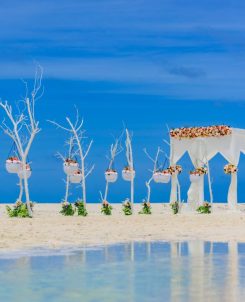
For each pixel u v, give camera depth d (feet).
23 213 81.41
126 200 94.12
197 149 104.01
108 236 56.13
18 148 82.84
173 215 87.51
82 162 93.30
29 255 41.11
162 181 101.65
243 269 34.76
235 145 100.58
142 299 25.58
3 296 26.40
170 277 31.71
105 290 27.84
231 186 101.91
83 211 88.28
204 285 29.01
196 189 105.50
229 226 68.39
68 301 25.27
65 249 45.09
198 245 48.73
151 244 49.42
